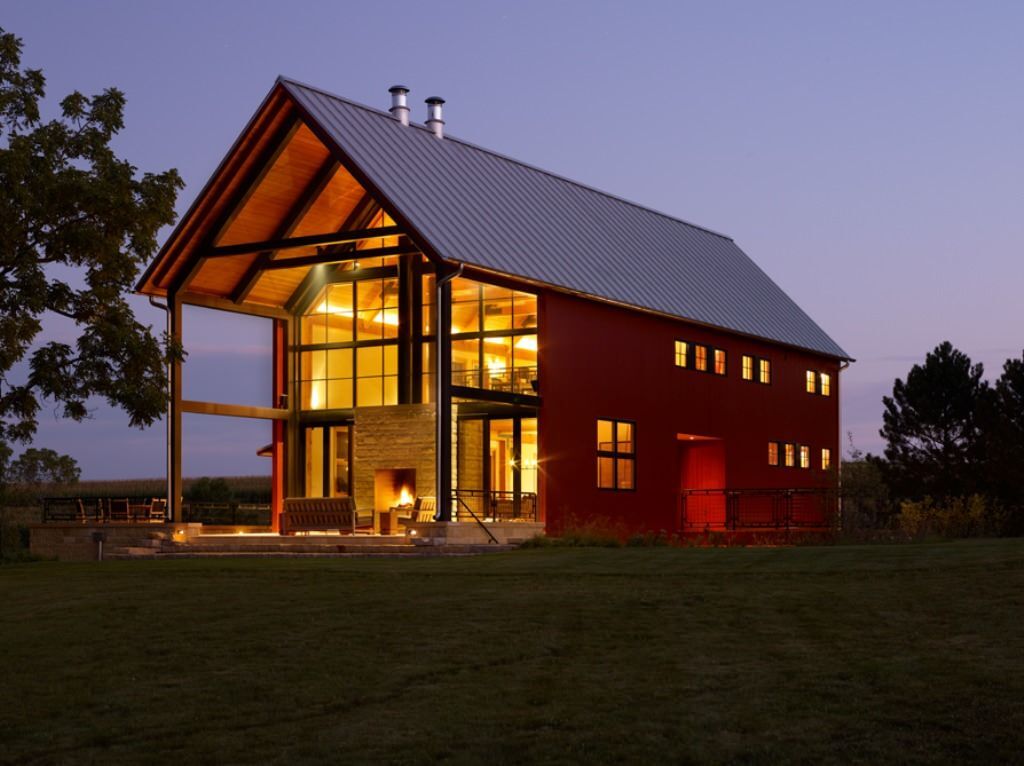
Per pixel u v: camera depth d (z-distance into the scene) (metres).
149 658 13.30
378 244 31.45
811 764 9.09
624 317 32.03
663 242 39.19
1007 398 34.12
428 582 18.45
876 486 35.16
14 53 25.23
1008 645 12.34
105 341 24.50
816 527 34.94
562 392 29.36
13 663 13.26
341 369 32.03
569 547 24.95
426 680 11.88
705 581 17.55
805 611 14.70
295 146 28.94
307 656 13.07
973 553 19.16
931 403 37.81
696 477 36.84
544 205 34.16
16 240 24.42
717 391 36.03
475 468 29.91
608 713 10.50
